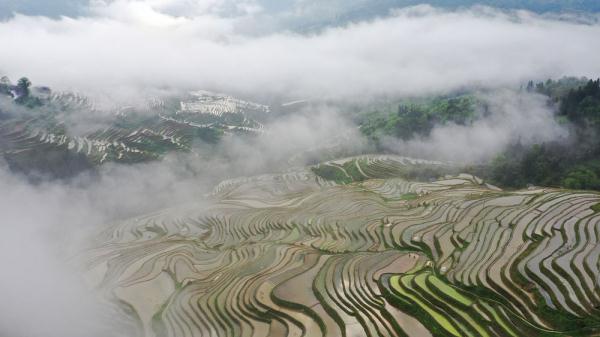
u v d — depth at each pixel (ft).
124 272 219.82
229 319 165.17
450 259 181.06
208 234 272.31
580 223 186.60
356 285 170.60
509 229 194.39
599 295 138.72
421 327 141.90
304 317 156.56
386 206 265.95
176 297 188.34
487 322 137.59
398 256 193.77
